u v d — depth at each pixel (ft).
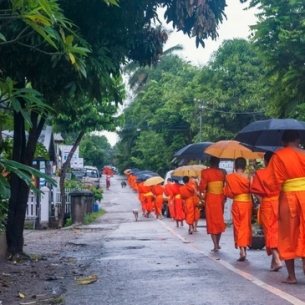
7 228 40.29
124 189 230.48
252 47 61.41
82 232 65.87
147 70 202.49
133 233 62.90
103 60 33.01
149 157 190.39
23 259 39.93
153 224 78.54
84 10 33.37
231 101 132.77
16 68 30.83
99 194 113.80
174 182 80.74
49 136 74.02
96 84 32.86
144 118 195.31
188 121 160.56
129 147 231.71
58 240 56.18
